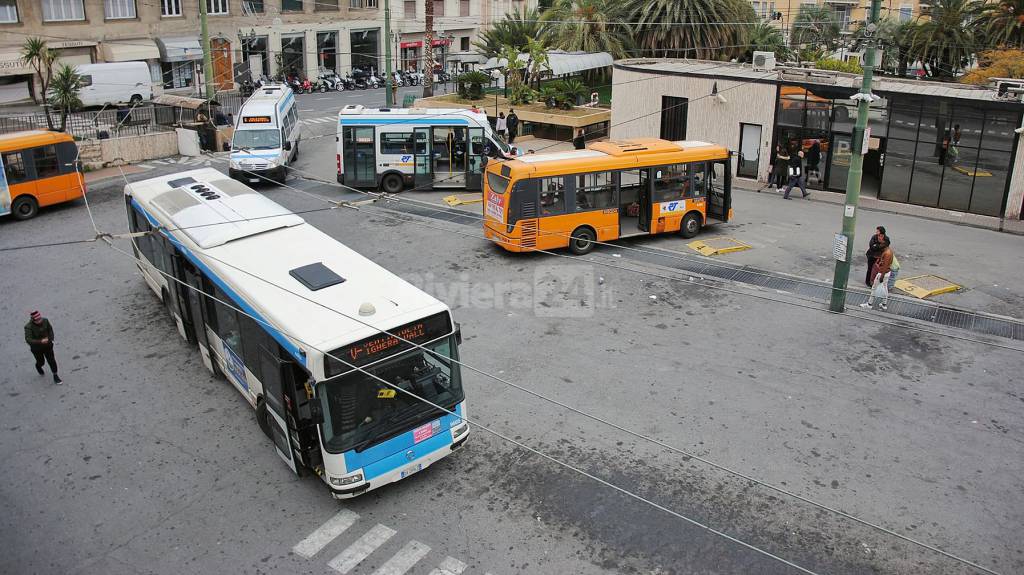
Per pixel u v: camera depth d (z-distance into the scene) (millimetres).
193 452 11859
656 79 30641
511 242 19688
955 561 9281
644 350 14945
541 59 37250
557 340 15391
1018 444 11711
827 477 10930
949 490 10625
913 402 12961
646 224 21094
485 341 15359
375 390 10055
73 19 43406
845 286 16312
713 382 13688
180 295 14664
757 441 11844
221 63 51438
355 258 12594
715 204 21969
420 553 9539
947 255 20016
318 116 44438
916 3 54594
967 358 14492
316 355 9547
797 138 27312
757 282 18328
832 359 14523
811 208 24828
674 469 11172
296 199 25984
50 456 11781
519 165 19500
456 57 57281
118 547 9773
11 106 41375
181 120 34562
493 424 12398
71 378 14164
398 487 10906
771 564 9250
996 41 35000
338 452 9797
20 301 17703
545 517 10180
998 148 23094
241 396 13531
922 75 41094
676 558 9367
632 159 20406
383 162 26609
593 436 12039
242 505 10586
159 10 47469
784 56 44062
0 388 13844
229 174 28094
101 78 41156
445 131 26359
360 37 60250
